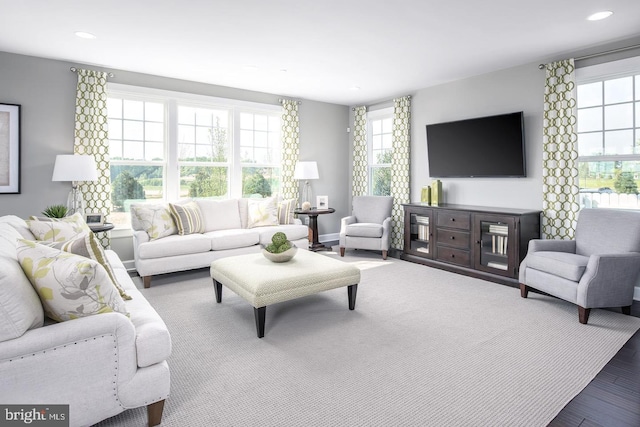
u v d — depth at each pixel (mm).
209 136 5391
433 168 5379
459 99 5074
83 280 1565
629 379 2135
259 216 5070
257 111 5801
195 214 4559
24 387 1435
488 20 3172
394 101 5871
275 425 1732
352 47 3807
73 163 3838
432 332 2779
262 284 2643
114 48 3848
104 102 4426
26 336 1449
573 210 3961
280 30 3367
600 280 2900
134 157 4824
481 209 4359
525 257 3791
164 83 4891
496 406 1877
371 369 2240
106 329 1568
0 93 3930
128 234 4746
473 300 3516
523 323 2955
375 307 3322
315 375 2174
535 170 4344
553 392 2002
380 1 2818
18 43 3713
